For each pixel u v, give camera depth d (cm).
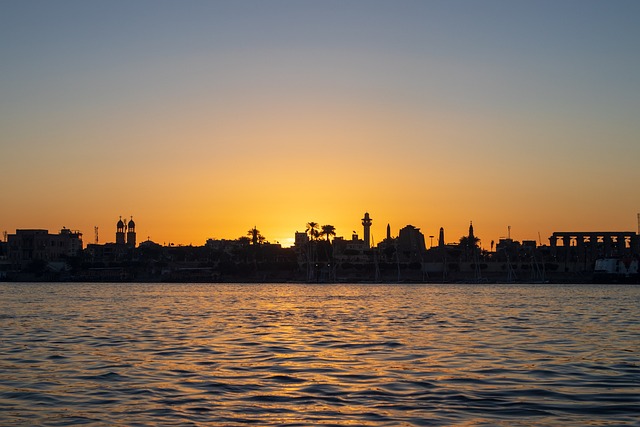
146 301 15462
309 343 6156
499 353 5378
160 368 4581
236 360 4975
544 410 3331
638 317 9875
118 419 3167
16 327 7994
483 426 3031
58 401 3547
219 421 3128
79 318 9625
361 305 13962
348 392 3753
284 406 3419
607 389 3841
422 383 4016
